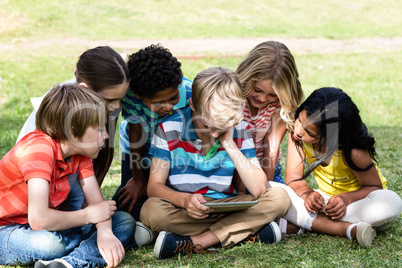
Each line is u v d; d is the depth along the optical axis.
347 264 2.20
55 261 2.14
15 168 2.22
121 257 2.25
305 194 2.68
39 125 2.27
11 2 13.15
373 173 2.62
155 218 2.42
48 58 9.60
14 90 7.37
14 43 10.86
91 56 2.47
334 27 14.24
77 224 2.25
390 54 11.55
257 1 16.42
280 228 2.61
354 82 9.25
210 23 13.83
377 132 5.45
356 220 2.52
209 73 2.52
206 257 2.34
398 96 8.22
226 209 2.37
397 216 2.51
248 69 2.82
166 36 12.23
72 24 12.52
